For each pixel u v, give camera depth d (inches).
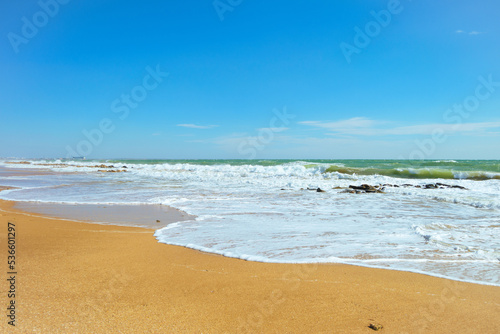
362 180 732.0
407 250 218.2
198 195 506.6
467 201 429.1
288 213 357.7
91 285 149.4
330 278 166.7
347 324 119.3
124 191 559.2
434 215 350.3
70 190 574.9
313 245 229.6
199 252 211.2
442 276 170.9
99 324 112.7
